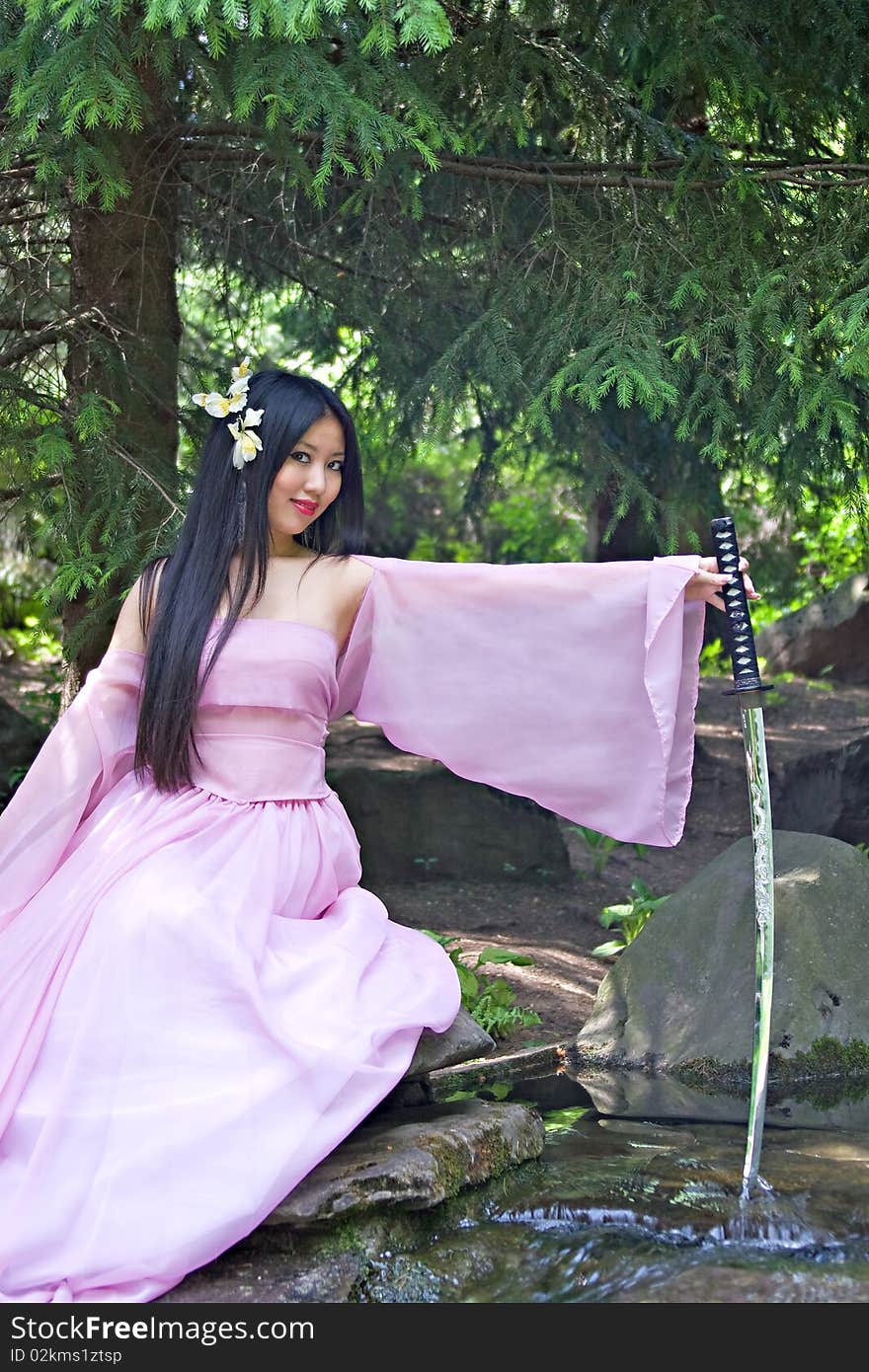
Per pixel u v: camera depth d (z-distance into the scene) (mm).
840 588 8391
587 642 3100
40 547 4008
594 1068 3793
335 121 3262
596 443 4629
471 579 3141
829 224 3963
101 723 3053
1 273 4609
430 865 5680
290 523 3113
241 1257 2512
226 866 2875
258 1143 2496
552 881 5715
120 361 4172
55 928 2779
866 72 4039
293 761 3074
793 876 3988
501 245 4531
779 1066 3631
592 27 4188
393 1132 2830
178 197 4723
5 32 3373
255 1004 2619
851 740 6125
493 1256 2535
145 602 3137
